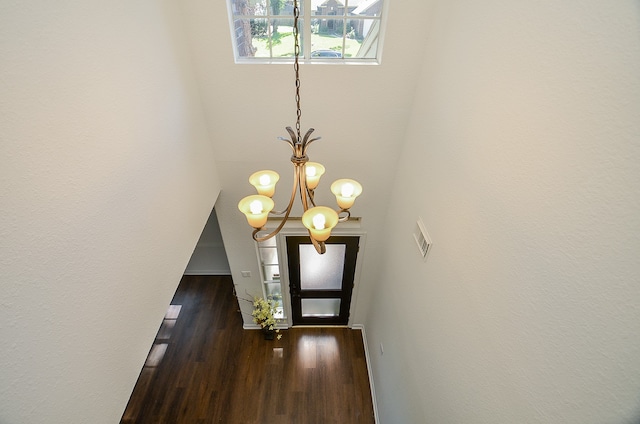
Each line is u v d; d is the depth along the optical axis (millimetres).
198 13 2066
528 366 1049
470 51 1542
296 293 4016
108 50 1301
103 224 1279
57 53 1036
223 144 2668
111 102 1322
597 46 828
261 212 1532
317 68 2309
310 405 3527
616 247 756
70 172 1098
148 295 1652
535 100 1062
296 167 1601
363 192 2988
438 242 1824
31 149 942
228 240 3398
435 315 1825
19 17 899
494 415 1234
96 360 1261
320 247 1522
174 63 1948
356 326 4379
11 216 879
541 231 1011
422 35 2164
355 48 2342
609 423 765
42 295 988
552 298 954
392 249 2871
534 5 1075
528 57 1104
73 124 1110
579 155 876
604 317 781
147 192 1629
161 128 1785
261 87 2381
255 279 3812
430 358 1881
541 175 1021
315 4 2162
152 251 1688
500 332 1208
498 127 1274
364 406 3531
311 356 4020
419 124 2277
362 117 2533
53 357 1038
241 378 3760
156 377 3750
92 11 1201
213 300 4699
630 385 714
